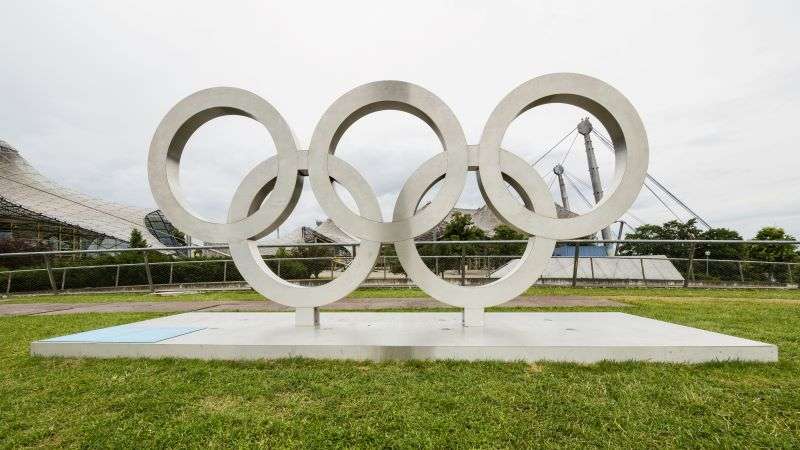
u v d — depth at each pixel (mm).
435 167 6074
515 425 3291
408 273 6113
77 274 15570
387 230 6109
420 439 3076
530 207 6477
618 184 5980
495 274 14039
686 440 3057
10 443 3146
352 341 5320
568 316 7039
